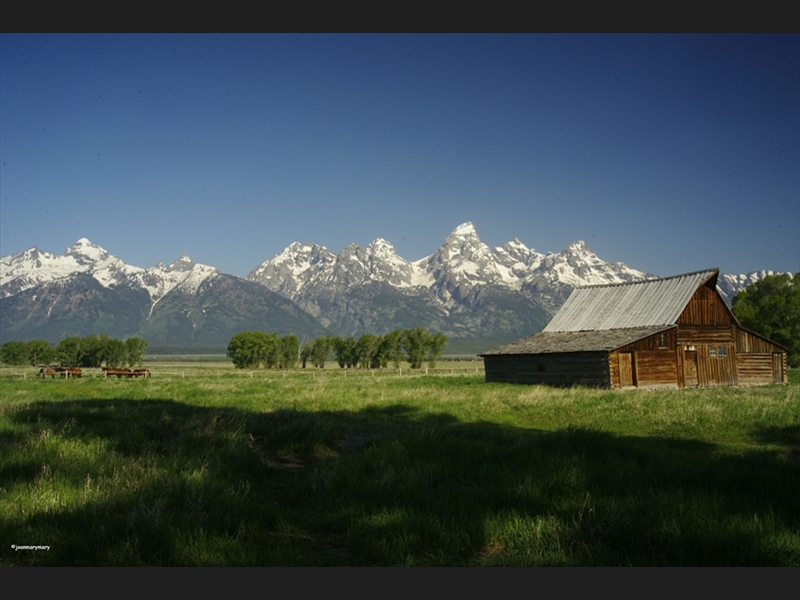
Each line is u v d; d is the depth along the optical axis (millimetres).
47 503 9102
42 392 36812
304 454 14938
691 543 7828
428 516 8805
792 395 30547
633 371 44938
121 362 155500
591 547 7863
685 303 48000
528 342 53906
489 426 20562
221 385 41312
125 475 10477
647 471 11469
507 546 8141
